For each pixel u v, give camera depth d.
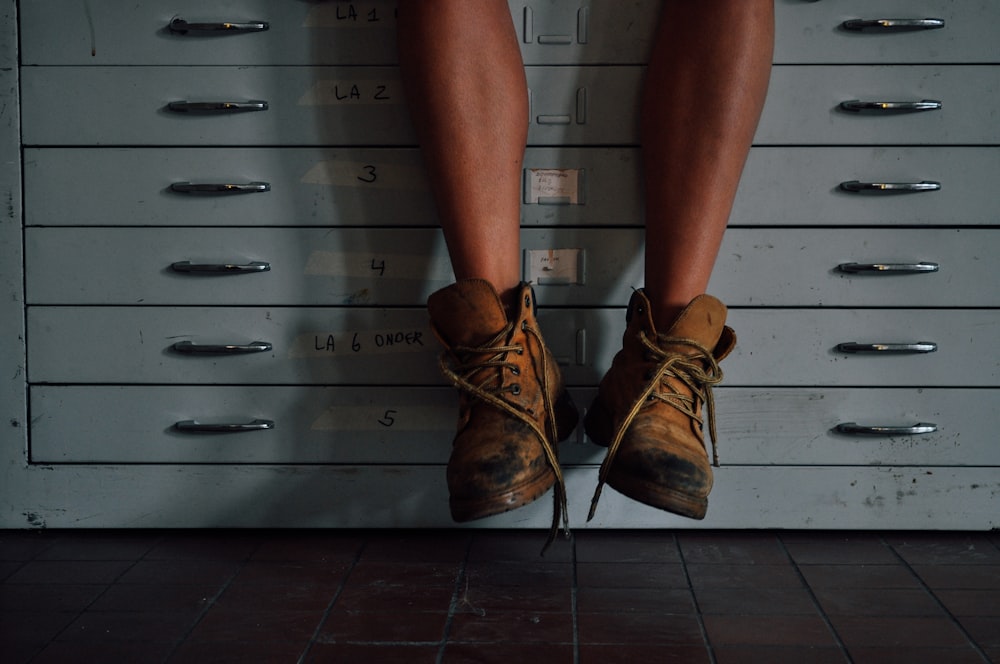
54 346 1.70
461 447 1.43
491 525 1.73
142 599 1.41
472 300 1.48
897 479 1.70
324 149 1.66
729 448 1.70
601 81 1.64
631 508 1.71
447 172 1.53
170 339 1.70
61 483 1.72
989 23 1.63
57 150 1.67
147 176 1.67
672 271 1.55
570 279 1.68
